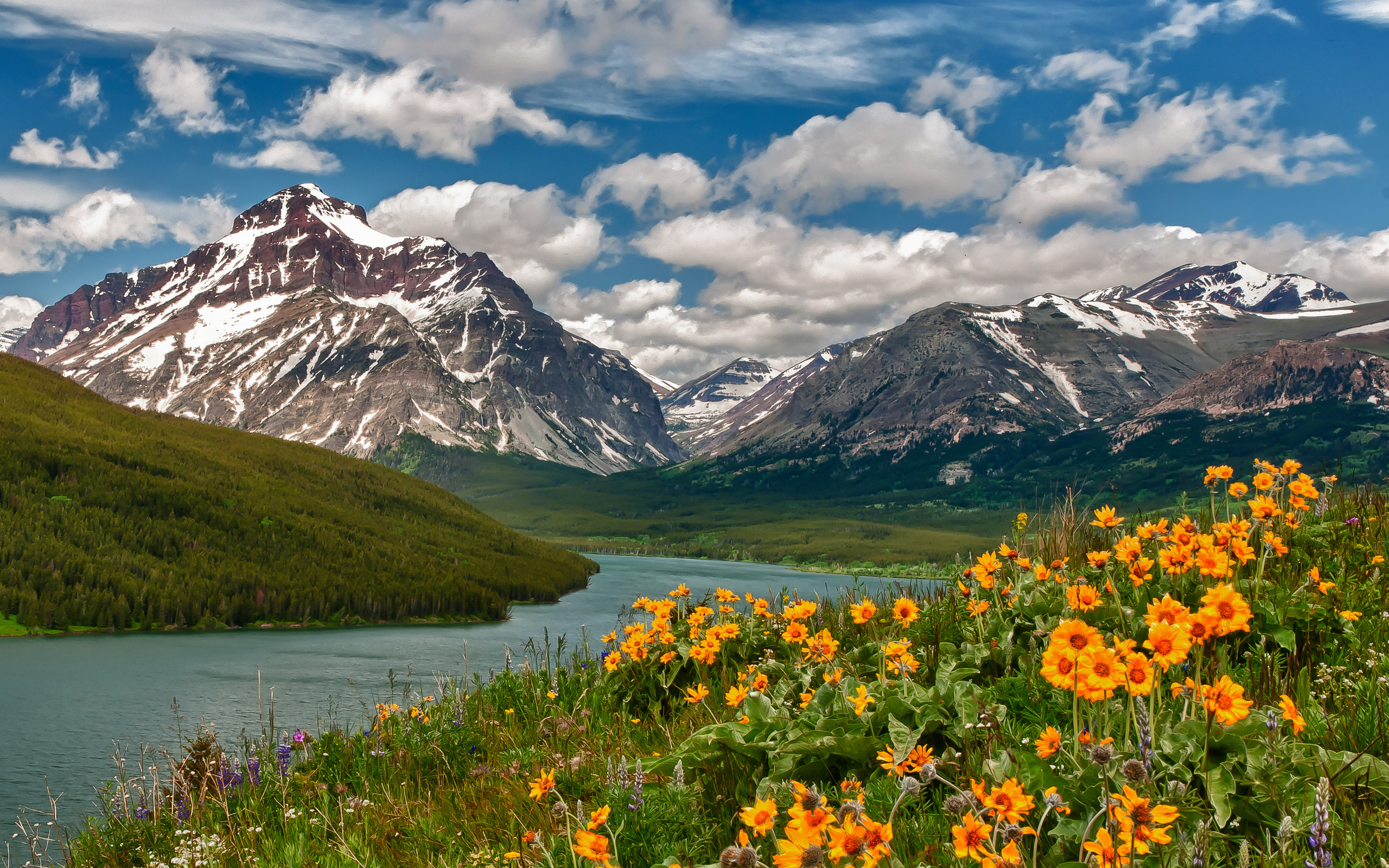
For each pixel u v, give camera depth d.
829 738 5.09
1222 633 3.43
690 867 4.31
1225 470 7.41
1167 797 3.63
